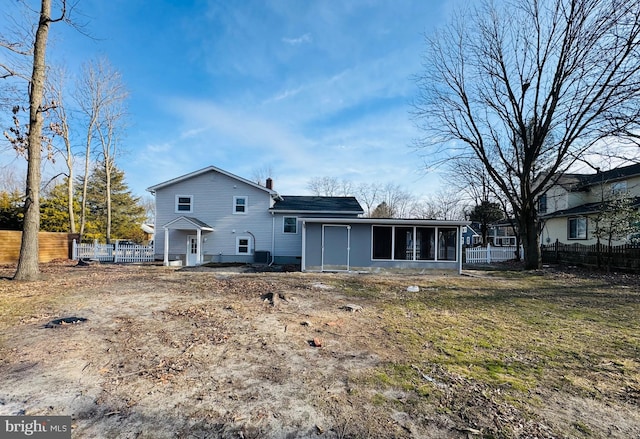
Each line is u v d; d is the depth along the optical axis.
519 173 15.62
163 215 18.03
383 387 3.22
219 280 10.48
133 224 34.50
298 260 18.08
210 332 4.90
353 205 19.69
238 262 17.83
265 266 16.06
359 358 3.99
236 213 18.09
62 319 5.39
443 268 13.81
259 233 18.14
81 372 3.44
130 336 4.64
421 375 3.52
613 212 14.18
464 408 2.84
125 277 10.92
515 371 3.68
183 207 18.08
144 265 15.74
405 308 6.92
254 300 7.31
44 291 7.93
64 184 25.59
